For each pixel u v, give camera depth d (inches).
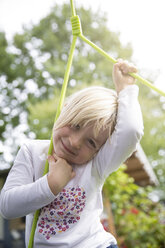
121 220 179.6
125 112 53.1
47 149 58.8
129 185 184.5
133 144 52.6
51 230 52.7
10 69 523.8
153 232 180.2
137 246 175.9
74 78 495.5
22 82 529.3
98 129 51.7
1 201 52.1
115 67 58.9
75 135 51.8
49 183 49.6
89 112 51.4
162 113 539.8
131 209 184.5
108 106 54.0
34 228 52.9
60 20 579.2
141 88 548.1
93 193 55.6
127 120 52.1
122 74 58.9
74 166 55.8
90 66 540.4
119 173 173.9
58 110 56.6
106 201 176.4
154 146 513.7
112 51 579.8
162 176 526.9
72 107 53.0
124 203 189.2
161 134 510.9
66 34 572.7
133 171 220.7
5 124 502.9
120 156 52.7
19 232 279.1
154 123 504.4
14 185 52.6
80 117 51.1
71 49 59.8
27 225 57.1
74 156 52.8
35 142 59.8
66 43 573.6
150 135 503.5
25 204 49.5
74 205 53.5
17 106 521.7
